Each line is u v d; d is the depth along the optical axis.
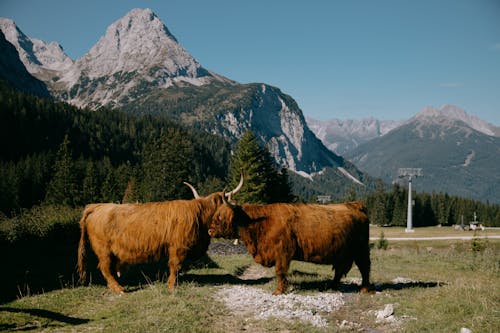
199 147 169.50
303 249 10.22
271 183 48.91
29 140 129.50
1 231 16.59
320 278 12.93
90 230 10.79
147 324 7.52
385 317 8.37
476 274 16.55
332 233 10.19
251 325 7.88
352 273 14.82
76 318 8.18
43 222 19.06
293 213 10.22
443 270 17.77
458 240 64.69
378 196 138.12
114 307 8.83
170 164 61.75
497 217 138.25
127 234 10.45
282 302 9.23
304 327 7.71
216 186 82.69
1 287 10.75
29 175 89.00
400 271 16.67
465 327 7.27
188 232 10.55
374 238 68.75
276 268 10.16
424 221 139.25
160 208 10.67
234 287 10.95
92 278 12.41
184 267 14.98
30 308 8.73
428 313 8.38
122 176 89.12
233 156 49.62
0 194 78.12
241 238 10.34
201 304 8.90
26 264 14.06
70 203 72.94
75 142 146.25
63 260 15.36
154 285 10.70
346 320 8.35
